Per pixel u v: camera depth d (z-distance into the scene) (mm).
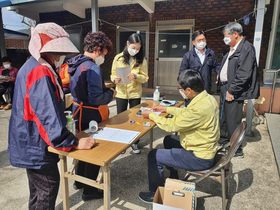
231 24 2787
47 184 1562
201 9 6594
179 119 1814
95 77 1805
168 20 7027
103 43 1903
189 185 1715
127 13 7434
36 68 1336
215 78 6680
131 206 2098
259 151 3215
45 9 7875
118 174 2650
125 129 1954
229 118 2939
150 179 2070
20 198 2219
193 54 3324
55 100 1339
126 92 3088
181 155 1890
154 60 7469
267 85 5062
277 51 6016
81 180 1657
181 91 1938
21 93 1358
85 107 2008
